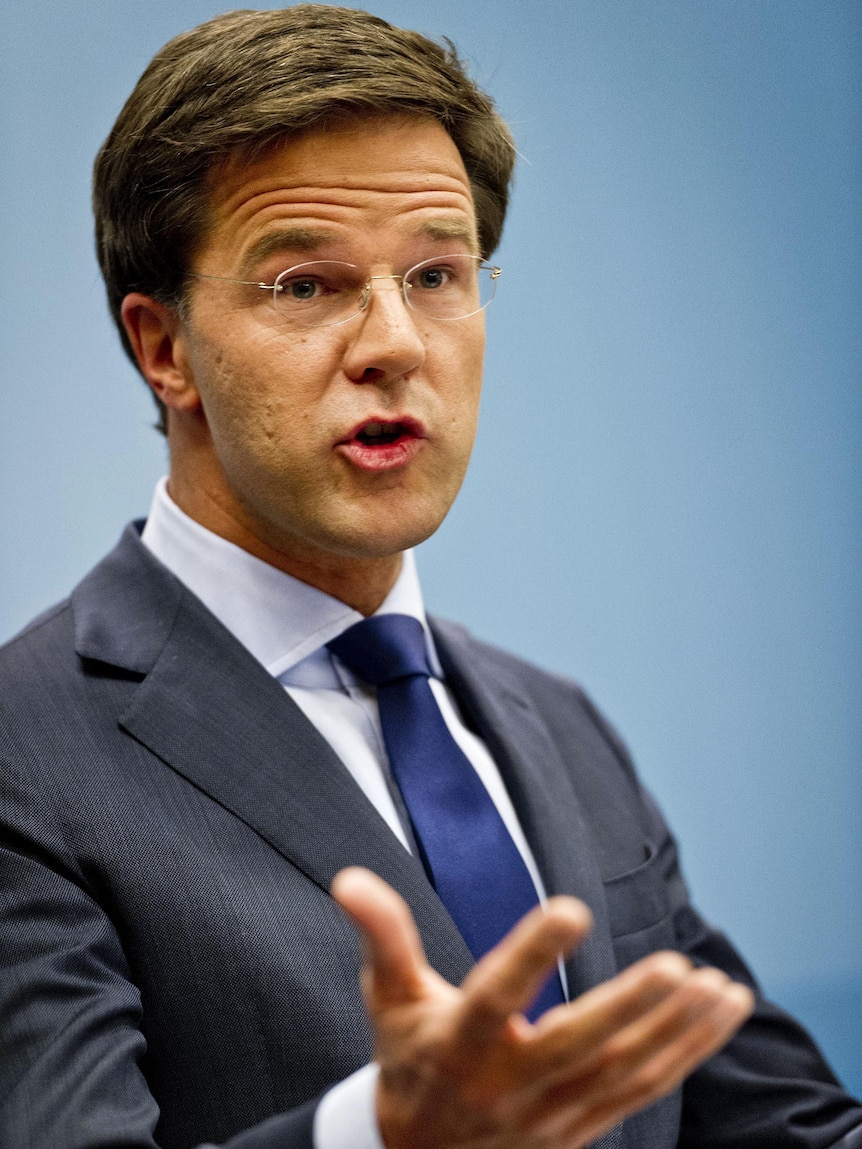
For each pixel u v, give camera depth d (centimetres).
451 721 355
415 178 312
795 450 647
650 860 362
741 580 635
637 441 625
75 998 265
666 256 637
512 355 610
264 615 333
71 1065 254
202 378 322
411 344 304
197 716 309
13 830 286
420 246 312
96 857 287
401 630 345
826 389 654
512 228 614
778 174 655
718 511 634
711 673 629
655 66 642
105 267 348
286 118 301
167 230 320
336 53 306
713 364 639
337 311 309
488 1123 194
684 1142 356
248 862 294
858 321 660
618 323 627
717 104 649
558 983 318
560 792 356
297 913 290
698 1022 189
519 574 604
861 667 649
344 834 301
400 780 326
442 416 315
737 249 647
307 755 310
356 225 306
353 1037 282
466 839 321
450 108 320
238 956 283
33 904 278
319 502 310
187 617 325
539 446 611
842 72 667
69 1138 240
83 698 310
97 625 324
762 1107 351
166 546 342
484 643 405
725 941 380
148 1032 282
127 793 296
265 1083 279
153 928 284
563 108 623
